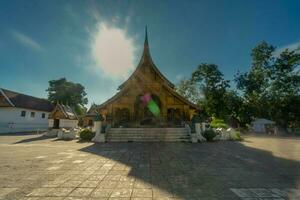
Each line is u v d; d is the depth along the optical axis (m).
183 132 16.02
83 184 4.64
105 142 14.46
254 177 5.32
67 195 3.94
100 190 4.24
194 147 11.66
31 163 6.97
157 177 5.27
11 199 3.73
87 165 6.68
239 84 46.31
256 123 39.78
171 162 7.23
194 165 6.75
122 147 11.59
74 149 10.69
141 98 20.64
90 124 47.59
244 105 45.69
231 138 17.22
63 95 59.41
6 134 25.33
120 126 18.48
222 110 46.91
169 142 14.33
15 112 30.86
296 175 5.54
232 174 5.62
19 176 5.31
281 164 6.98
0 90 31.20
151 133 15.98
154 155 8.74
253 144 13.73
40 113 36.38
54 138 18.81
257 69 44.19
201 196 3.92
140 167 6.42
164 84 19.83
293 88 40.03
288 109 40.19
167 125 18.83
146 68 21.02
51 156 8.45
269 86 42.69
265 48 42.91
